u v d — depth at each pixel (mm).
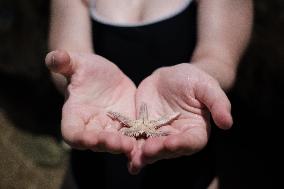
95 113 478
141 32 536
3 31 1143
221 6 534
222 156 1041
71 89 486
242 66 1033
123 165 532
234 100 1093
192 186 516
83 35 569
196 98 456
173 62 543
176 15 533
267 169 1026
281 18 972
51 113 1170
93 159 542
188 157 518
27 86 1209
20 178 1028
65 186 578
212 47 521
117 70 514
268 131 1092
